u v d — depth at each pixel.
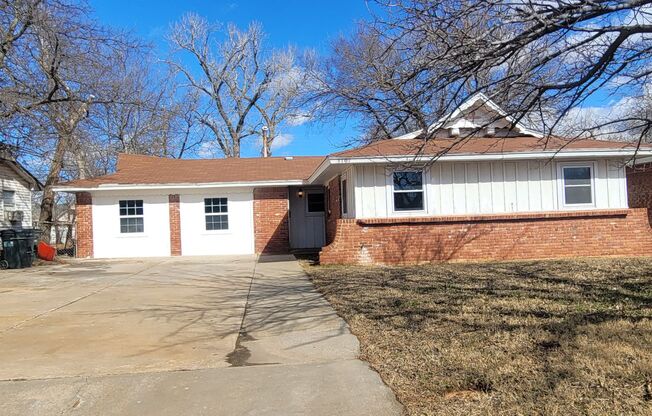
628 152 13.46
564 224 13.88
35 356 5.73
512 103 5.75
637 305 7.08
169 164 22.19
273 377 4.89
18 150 17.98
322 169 14.59
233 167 21.33
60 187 18.09
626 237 14.02
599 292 8.24
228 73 40.84
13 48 16.38
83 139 22.30
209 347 6.05
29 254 16.02
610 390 4.12
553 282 9.47
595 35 4.34
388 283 10.09
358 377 4.81
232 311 8.14
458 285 9.49
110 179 19.16
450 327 6.30
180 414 4.11
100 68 17.69
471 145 13.85
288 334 6.55
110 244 18.62
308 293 9.56
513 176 13.96
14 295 10.05
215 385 4.71
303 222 20.64
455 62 4.55
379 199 13.62
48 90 17.80
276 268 13.88
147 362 5.47
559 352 5.07
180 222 18.78
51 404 4.34
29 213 23.95
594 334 5.62
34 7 15.58
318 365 5.21
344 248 13.46
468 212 13.80
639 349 5.03
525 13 4.13
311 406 4.19
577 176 14.14
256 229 18.84
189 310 8.29
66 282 11.98
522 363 4.84
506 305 7.45
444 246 13.61
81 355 5.76
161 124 35.06
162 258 18.00
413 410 4.03
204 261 16.59
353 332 6.45
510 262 13.16
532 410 3.87
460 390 4.39
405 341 5.83
